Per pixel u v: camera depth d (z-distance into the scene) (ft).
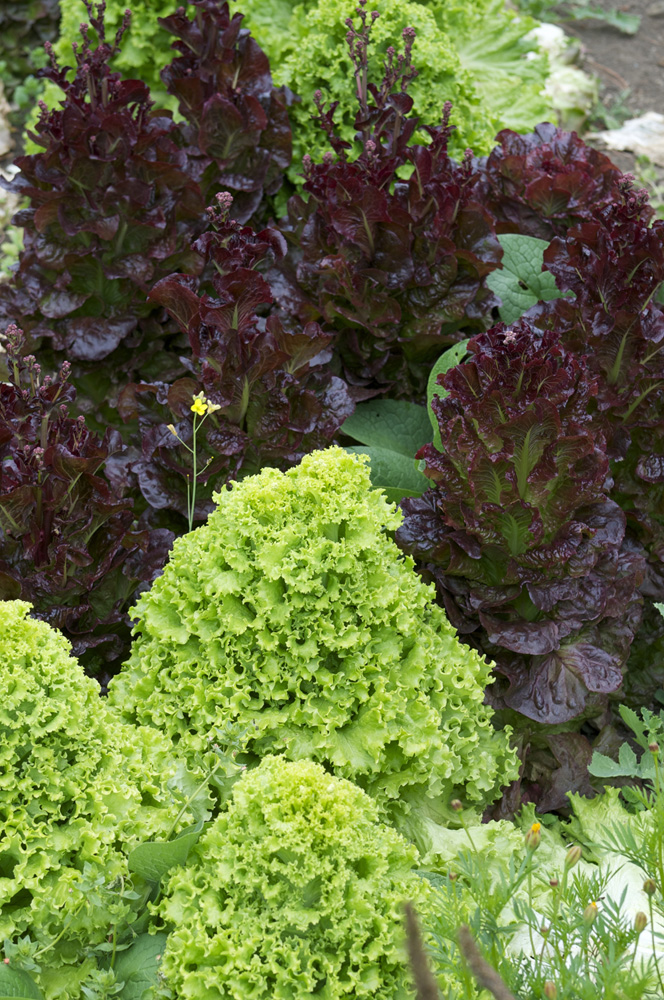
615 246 8.60
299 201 9.20
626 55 16.21
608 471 8.32
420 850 7.84
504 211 9.46
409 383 9.24
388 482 8.75
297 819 7.18
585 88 13.75
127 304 9.05
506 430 7.98
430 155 8.87
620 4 17.39
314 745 7.70
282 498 7.74
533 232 9.41
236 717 7.74
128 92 8.96
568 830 8.25
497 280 9.23
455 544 8.21
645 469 8.59
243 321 8.45
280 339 8.52
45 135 8.87
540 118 10.96
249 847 7.25
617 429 8.59
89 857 7.36
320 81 9.78
